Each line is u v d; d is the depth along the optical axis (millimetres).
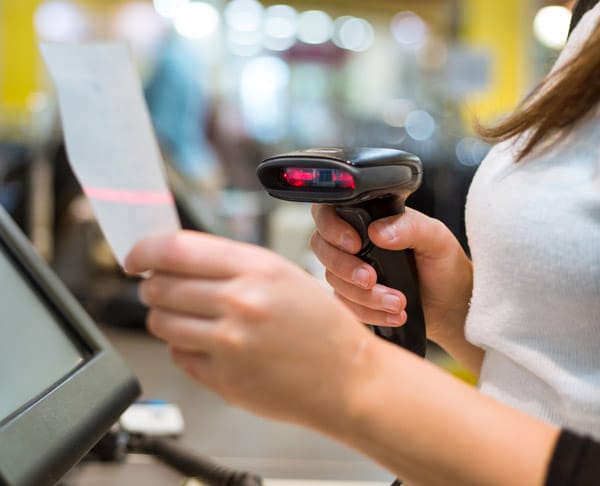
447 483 454
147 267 425
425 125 3115
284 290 424
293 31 7043
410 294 703
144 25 5645
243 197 2674
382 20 7129
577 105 582
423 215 724
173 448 1071
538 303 586
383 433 446
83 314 706
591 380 577
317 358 429
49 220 2203
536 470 447
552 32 2059
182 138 2900
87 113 410
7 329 612
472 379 1654
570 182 577
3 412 530
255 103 6531
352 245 660
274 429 1350
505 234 598
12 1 5543
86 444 576
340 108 6141
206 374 430
